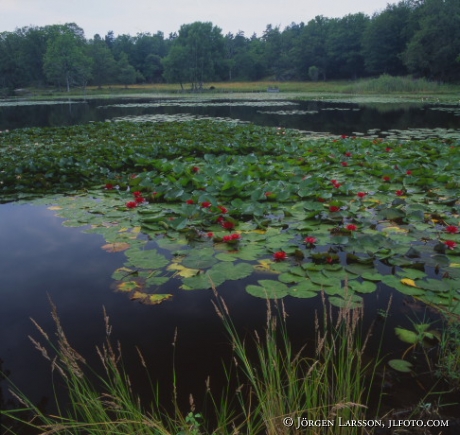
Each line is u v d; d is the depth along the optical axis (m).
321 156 7.63
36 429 1.92
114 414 1.97
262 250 3.71
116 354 2.41
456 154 7.50
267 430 1.69
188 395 2.09
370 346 2.44
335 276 3.19
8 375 2.26
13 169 6.51
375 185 5.87
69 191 5.92
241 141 9.32
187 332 2.61
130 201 5.29
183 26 61.03
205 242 3.92
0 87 63.91
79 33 74.44
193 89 61.41
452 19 41.72
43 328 2.68
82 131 11.87
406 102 26.73
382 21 53.75
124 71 69.50
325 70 67.06
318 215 4.58
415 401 2.04
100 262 3.61
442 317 2.70
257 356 2.37
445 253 3.55
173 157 8.38
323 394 2.01
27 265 3.57
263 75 79.50
